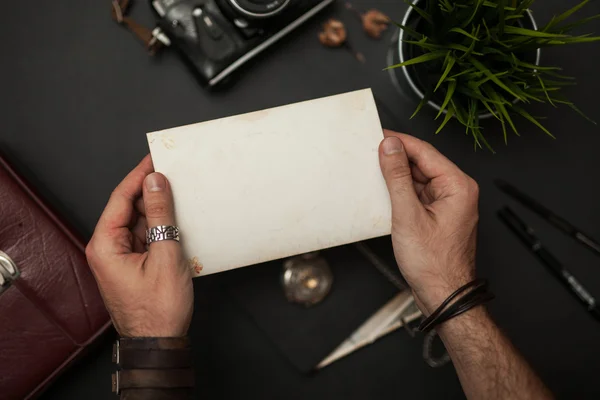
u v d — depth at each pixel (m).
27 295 0.62
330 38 0.69
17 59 0.68
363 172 0.59
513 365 0.57
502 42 0.56
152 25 0.69
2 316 0.61
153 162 0.57
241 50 0.65
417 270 0.58
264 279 0.68
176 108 0.69
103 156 0.69
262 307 0.68
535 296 0.70
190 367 0.55
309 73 0.70
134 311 0.55
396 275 0.69
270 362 0.69
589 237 0.68
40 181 0.68
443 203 0.58
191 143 0.58
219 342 0.69
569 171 0.71
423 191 0.62
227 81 0.69
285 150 0.58
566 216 0.71
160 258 0.55
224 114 0.69
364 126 0.59
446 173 0.59
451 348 0.58
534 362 0.70
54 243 0.62
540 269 0.70
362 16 0.69
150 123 0.69
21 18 0.68
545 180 0.70
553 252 0.70
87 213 0.68
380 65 0.70
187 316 0.56
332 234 0.59
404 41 0.58
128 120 0.69
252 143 0.58
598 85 0.71
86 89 0.69
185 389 0.55
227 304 0.69
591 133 0.71
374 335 0.69
